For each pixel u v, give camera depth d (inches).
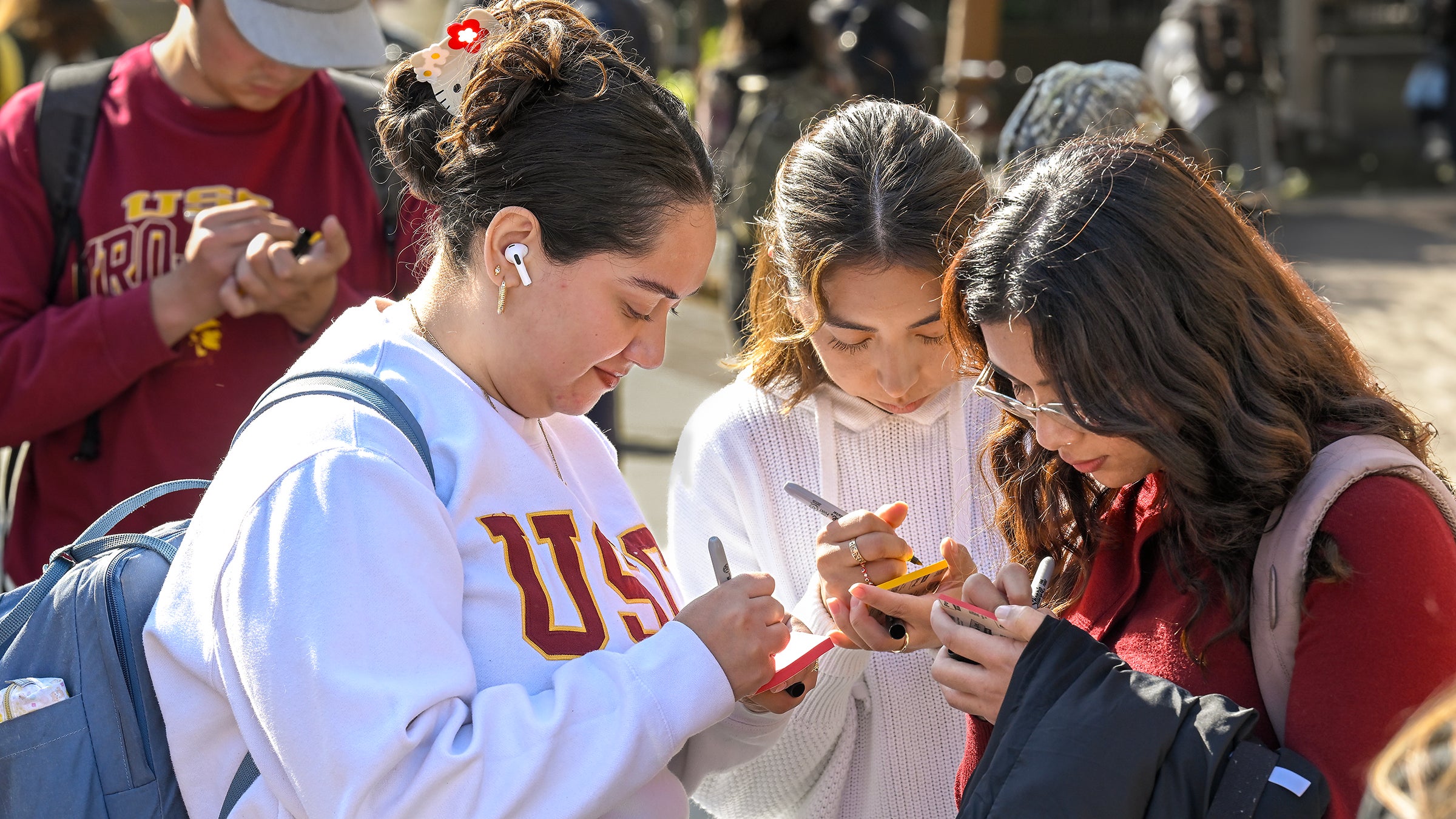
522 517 66.8
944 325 78.1
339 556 58.3
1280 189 498.0
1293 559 62.7
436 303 68.1
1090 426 64.8
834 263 77.8
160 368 104.8
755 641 66.1
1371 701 59.6
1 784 63.9
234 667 60.0
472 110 63.6
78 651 65.5
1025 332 66.2
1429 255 398.6
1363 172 559.8
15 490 108.8
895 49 286.8
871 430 88.8
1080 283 64.2
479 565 64.6
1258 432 63.3
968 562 81.2
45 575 69.8
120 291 104.7
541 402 67.6
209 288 100.9
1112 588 75.5
